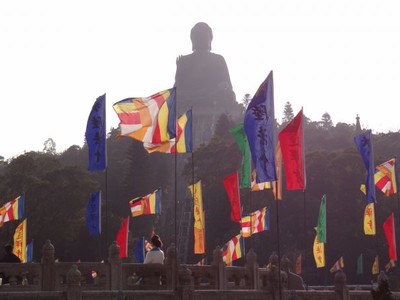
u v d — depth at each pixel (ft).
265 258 431.84
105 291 132.16
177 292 138.10
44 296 127.85
